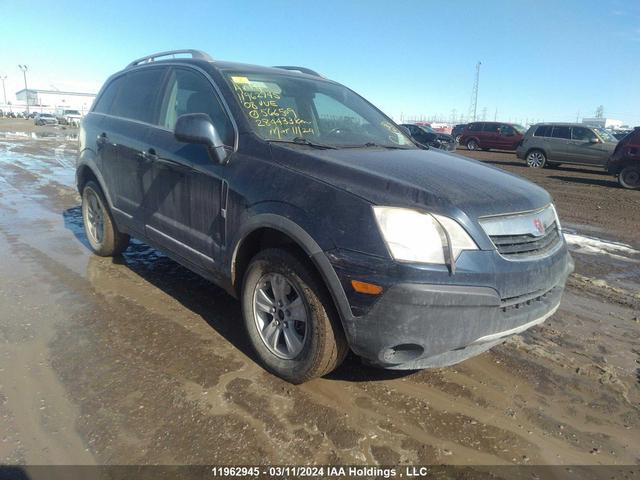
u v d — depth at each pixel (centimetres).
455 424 273
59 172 1155
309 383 304
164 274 479
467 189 281
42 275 459
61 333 351
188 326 372
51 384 291
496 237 266
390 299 246
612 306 452
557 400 300
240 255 325
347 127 392
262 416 270
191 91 391
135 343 343
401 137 419
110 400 278
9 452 236
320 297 275
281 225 282
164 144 390
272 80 392
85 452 238
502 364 338
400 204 254
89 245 564
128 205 441
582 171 1775
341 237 259
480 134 2620
